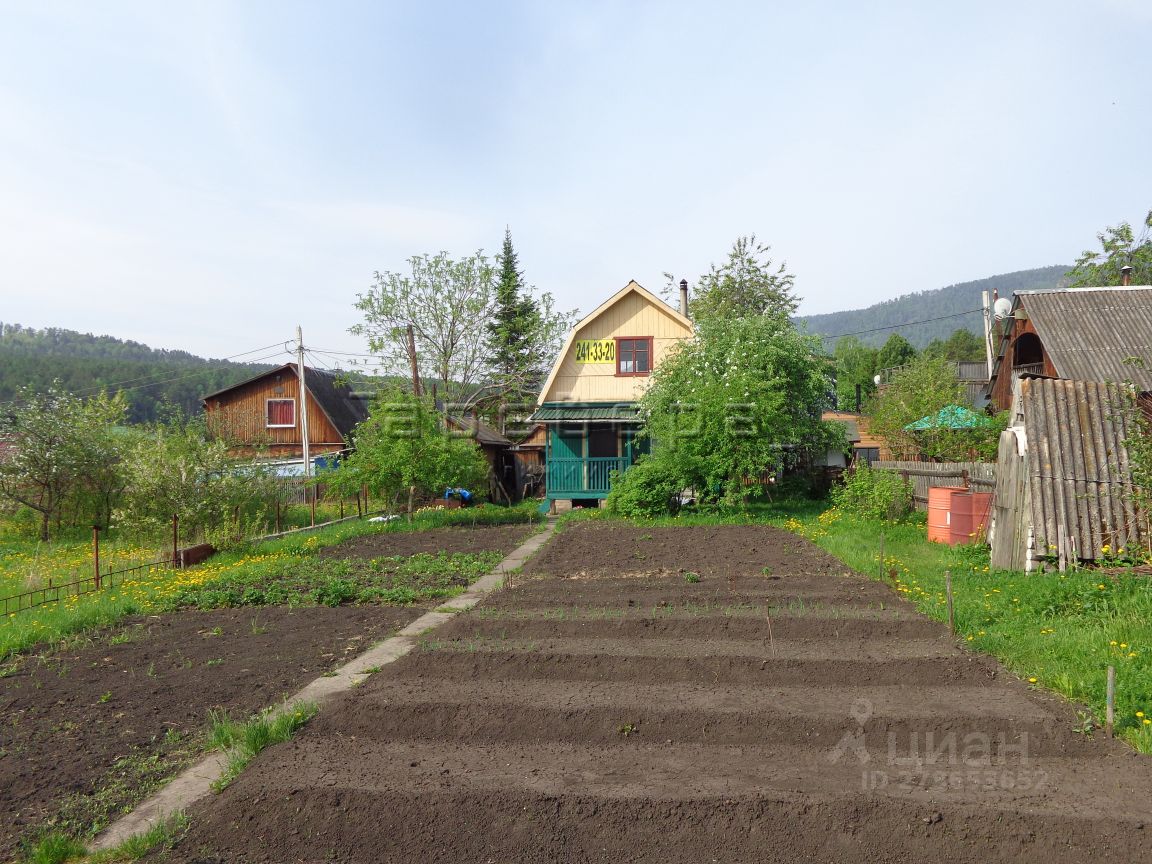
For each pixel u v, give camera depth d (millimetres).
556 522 20641
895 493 16531
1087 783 4512
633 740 5352
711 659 6668
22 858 4172
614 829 4223
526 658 6883
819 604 8664
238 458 19406
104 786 5008
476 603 9586
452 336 37188
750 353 21016
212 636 8805
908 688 6117
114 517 17422
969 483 14609
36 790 4953
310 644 8258
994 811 4164
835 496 19109
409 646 7941
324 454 35469
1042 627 7406
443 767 4953
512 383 40031
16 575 14172
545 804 4406
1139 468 9180
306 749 5320
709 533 16703
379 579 12109
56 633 8898
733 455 19625
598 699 5945
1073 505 9719
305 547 15789
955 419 22062
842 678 6336
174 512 16625
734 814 4258
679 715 5555
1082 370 17047
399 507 23719
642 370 25359
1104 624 7273
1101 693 5617
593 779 4719
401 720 5699
